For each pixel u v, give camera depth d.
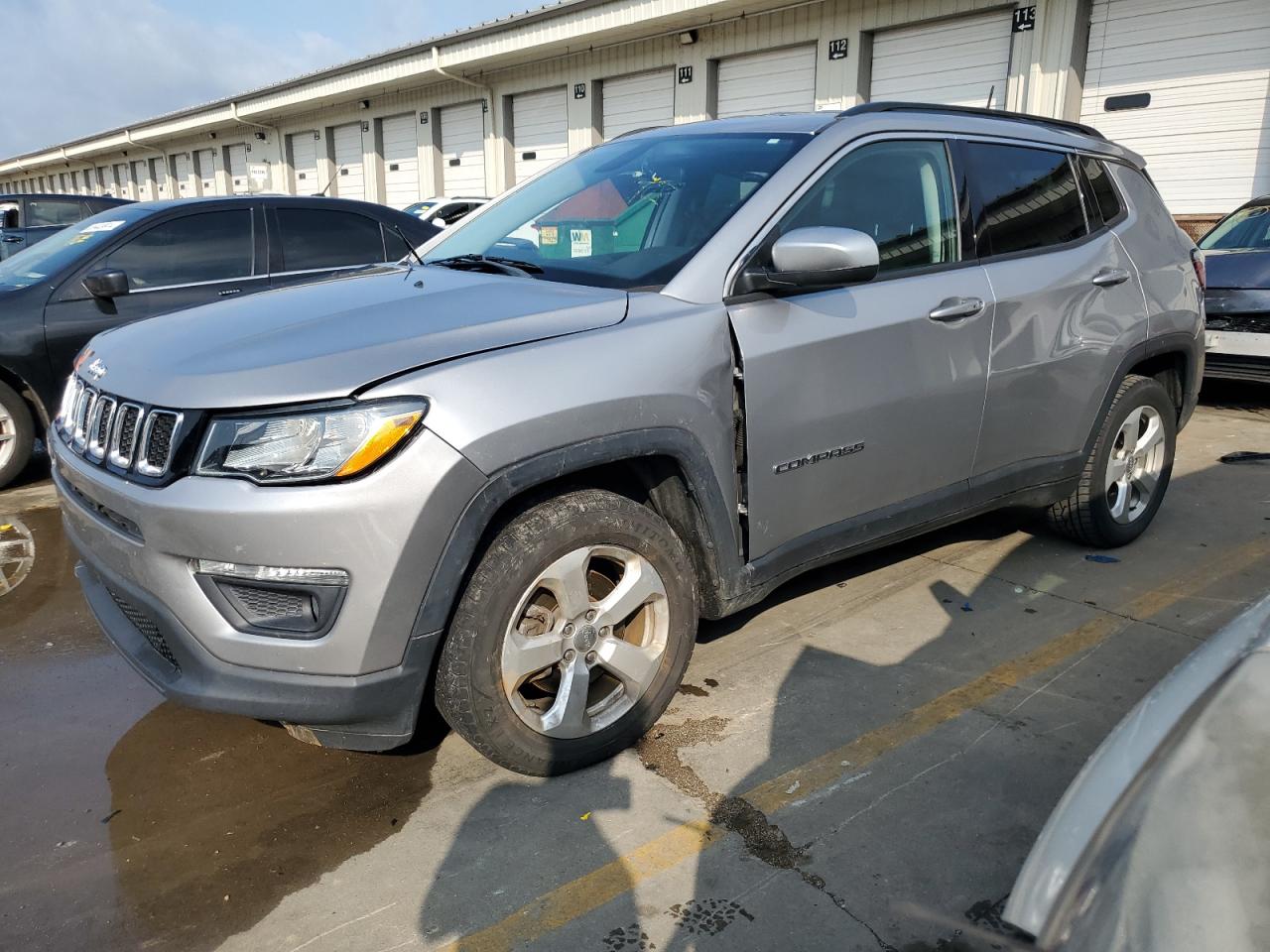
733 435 2.71
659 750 2.75
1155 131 10.94
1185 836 1.03
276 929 2.10
